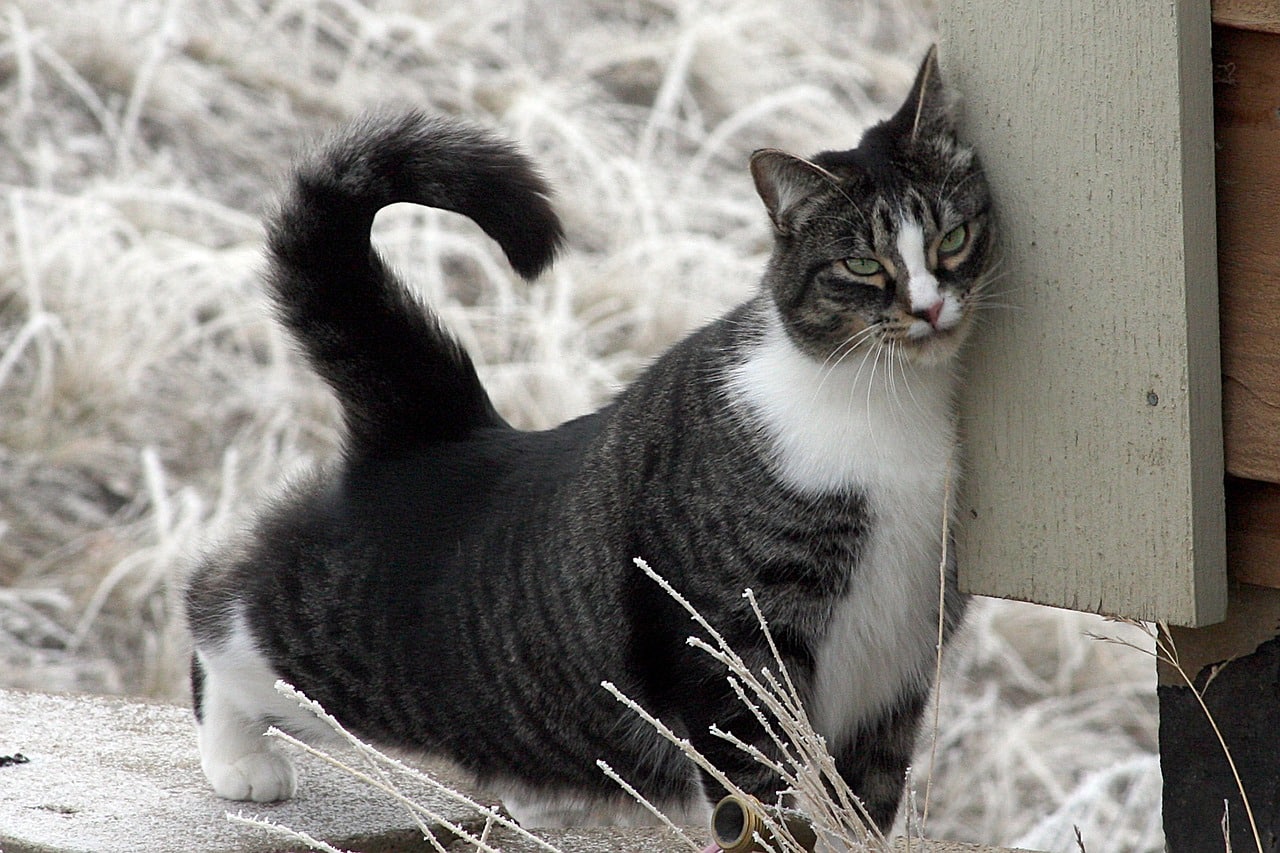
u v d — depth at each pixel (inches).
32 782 247.8
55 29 513.7
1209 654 198.1
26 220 449.1
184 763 259.0
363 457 255.6
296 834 186.4
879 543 210.8
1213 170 179.6
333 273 249.3
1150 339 182.1
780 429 209.9
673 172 502.6
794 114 523.5
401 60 535.8
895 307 200.1
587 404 412.2
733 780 217.6
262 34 536.1
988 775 354.0
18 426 415.5
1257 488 187.8
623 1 581.6
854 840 196.4
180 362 433.1
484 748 244.5
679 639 217.5
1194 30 174.6
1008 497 198.8
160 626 374.9
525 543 232.2
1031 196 189.9
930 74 197.2
